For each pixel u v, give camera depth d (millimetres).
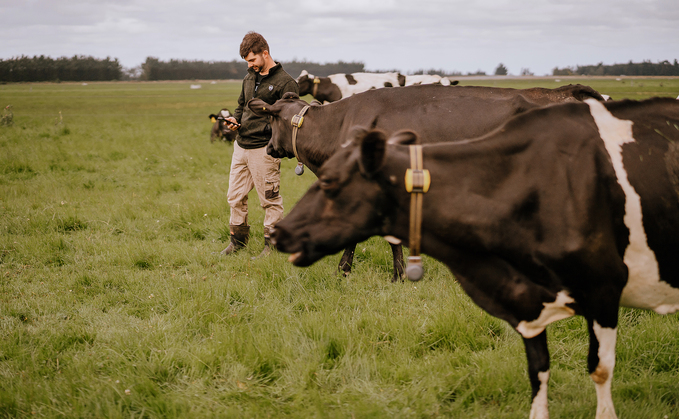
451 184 2223
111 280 4648
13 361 3289
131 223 6355
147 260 5148
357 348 3352
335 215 2256
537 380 2525
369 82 11867
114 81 97250
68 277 4680
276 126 4668
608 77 73562
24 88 64562
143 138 14164
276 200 5332
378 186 2203
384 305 4086
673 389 2975
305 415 2719
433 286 4523
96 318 3949
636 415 2678
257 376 3123
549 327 3725
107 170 9758
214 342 3389
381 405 2781
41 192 7566
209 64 108688
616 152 2369
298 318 3922
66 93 48531
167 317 3920
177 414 2799
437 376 3098
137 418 2777
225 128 13375
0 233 5762
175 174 9664
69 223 6156
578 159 2277
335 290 4449
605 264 2246
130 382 3002
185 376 3121
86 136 14383
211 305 3973
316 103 4559
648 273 2438
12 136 13594
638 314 3881
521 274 2344
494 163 2273
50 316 3957
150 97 40625
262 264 4828
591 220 2215
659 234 2381
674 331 3492
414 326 3695
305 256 2303
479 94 3957
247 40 5023
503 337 3627
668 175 2402
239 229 5516
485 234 2232
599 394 2439
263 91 5117
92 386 2938
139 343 3461
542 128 2352
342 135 4164
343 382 3061
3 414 2730
